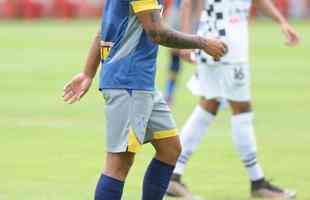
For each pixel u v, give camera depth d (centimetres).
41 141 3044
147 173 1758
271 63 5909
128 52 1628
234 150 2888
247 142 2253
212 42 1620
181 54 2242
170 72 3841
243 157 2262
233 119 2264
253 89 4603
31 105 3953
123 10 1623
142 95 1639
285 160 2758
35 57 6141
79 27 8875
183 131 2262
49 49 6706
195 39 1612
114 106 1641
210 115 2275
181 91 4516
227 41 2212
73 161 2689
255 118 3631
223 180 2452
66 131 3259
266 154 2858
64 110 3806
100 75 1669
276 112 3803
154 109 1694
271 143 3064
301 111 3834
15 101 4081
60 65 5644
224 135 3194
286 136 3209
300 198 2252
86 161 2688
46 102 4050
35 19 9962
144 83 1639
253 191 2267
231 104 2258
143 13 1578
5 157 2752
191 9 2256
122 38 1628
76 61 5862
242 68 2230
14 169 2567
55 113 3719
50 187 2334
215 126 3406
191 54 2247
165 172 1748
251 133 2258
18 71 5331
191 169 2589
